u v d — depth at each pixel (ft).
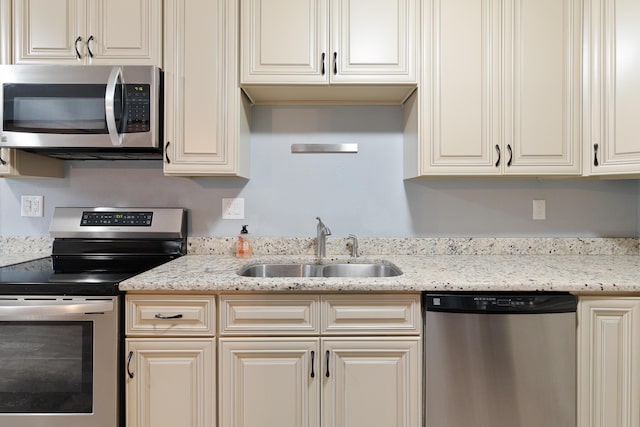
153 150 5.34
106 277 4.43
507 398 4.23
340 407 4.32
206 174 5.42
